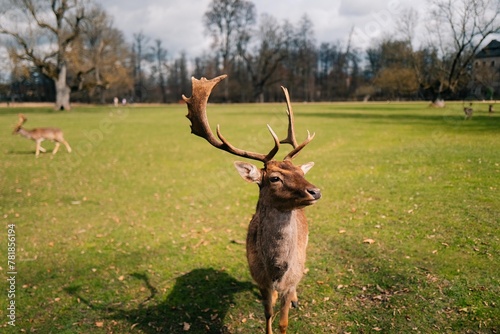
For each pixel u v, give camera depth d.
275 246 3.90
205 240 7.36
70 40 49.34
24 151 18.44
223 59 76.69
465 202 8.13
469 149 13.68
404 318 4.68
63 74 50.75
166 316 5.08
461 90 49.16
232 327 4.82
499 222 7.00
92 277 6.14
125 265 6.50
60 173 13.53
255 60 77.44
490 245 6.18
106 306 5.36
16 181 12.38
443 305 4.83
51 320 5.09
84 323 5.01
